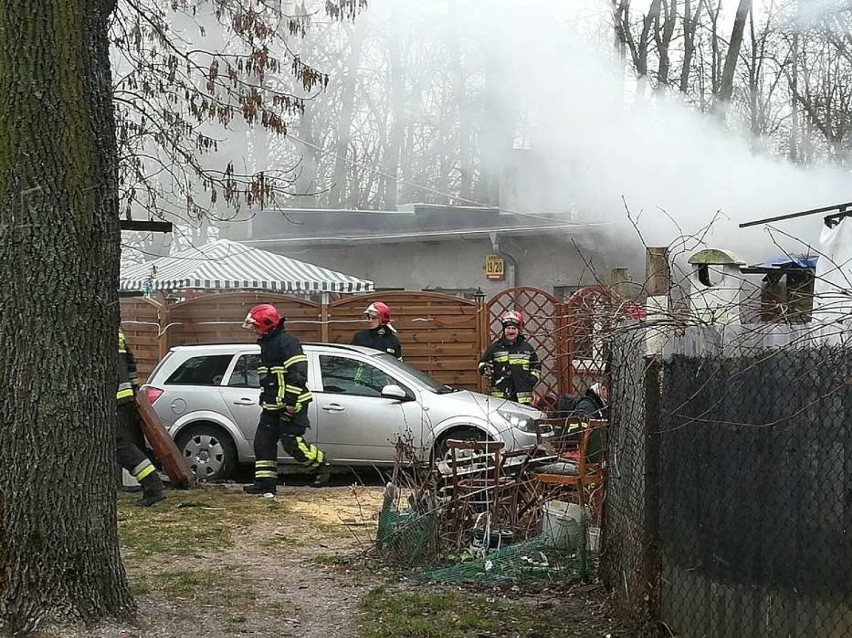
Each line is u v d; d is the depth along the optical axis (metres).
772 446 4.26
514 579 6.50
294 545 7.71
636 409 5.52
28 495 4.88
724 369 4.57
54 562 4.91
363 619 5.69
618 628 5.46
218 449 11.25
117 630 5.02
